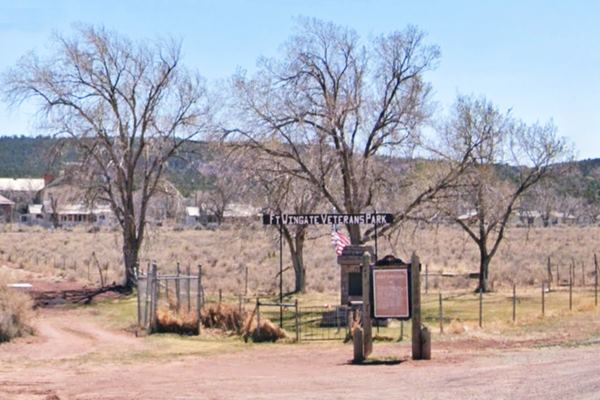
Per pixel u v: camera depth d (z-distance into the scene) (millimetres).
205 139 41500
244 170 36625
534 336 24531
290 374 17812
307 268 62188
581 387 13258
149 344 26516
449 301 41031
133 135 49156
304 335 28859
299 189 36750
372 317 19953
